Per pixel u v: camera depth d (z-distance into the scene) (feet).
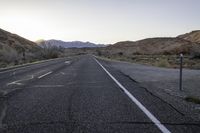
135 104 29.53
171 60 192.44
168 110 26.53
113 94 36.58
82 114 24.98
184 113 25.21
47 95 35.99
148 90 40.40
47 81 52.60
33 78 58.54
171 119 22.97
